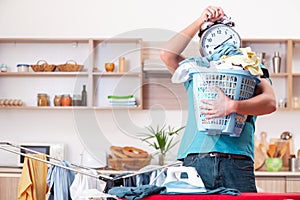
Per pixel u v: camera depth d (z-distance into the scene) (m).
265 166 5.35
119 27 5.64
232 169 2.24
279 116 5.54
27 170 3.63
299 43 5.59
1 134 5.60
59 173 2.80
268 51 5.61
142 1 5.66
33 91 5.65
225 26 2.29
